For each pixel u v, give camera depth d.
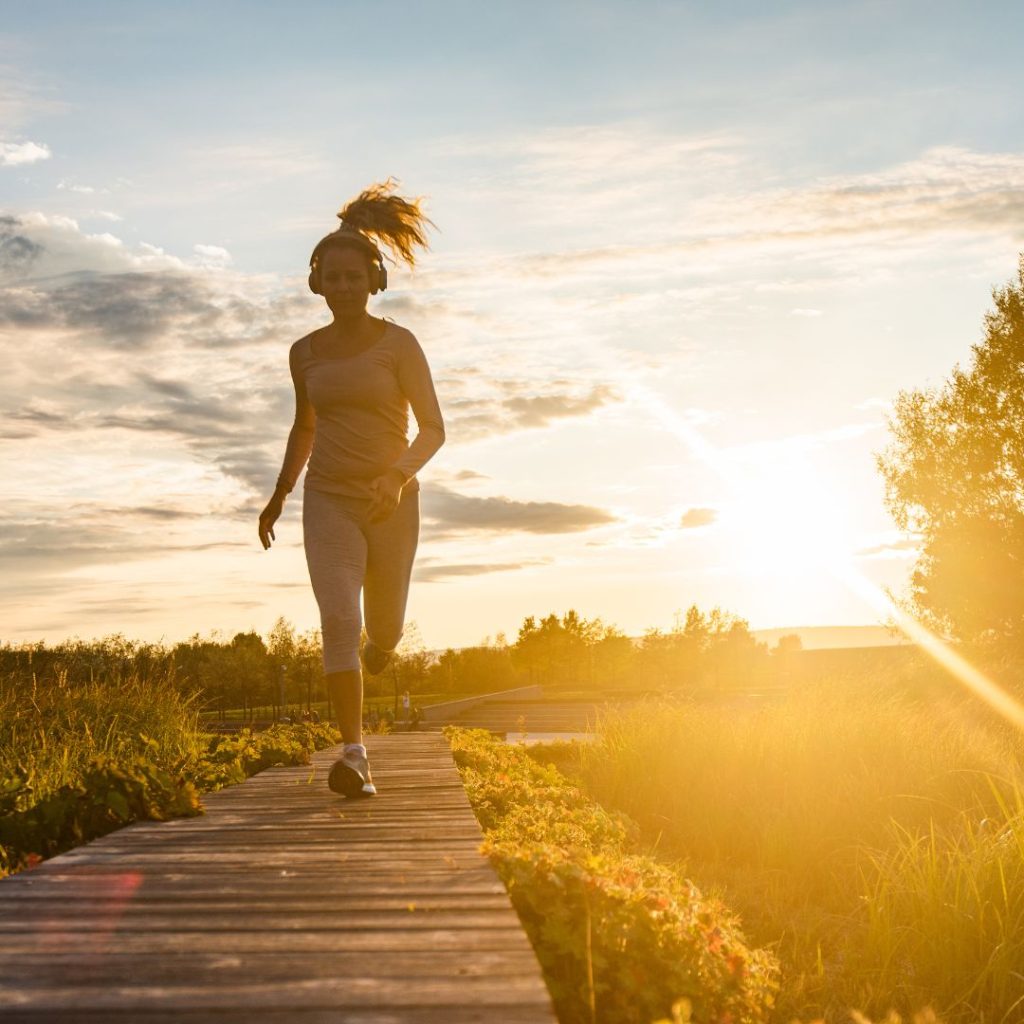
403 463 4.33
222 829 3.75
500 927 2.33
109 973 2.01
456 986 1.91
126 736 8.13
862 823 7.42
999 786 8.21
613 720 11.92
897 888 4.98
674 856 7.08
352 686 4.38
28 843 4.10
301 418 5.01
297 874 2.92
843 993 4.20
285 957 2.11
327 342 4.64
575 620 60.78
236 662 33.81
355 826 3.75
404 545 4.71
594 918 2.88
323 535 4.46
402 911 2.48
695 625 53.12
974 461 22.45
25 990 1.92
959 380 23.36
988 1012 3.99
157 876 2.93
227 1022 1.75
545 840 5.00
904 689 13.62
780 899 5.82
